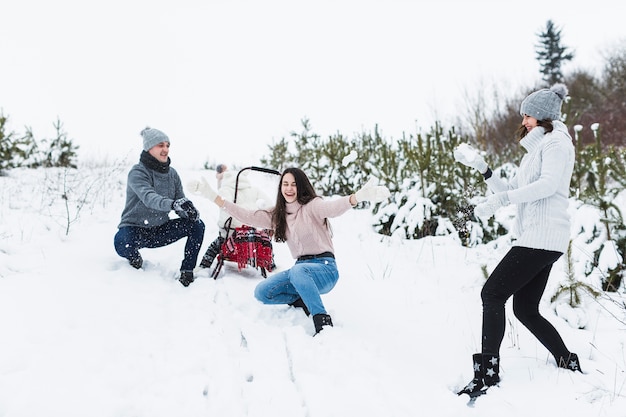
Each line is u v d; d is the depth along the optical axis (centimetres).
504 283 302
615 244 462
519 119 1727
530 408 272
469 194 625
